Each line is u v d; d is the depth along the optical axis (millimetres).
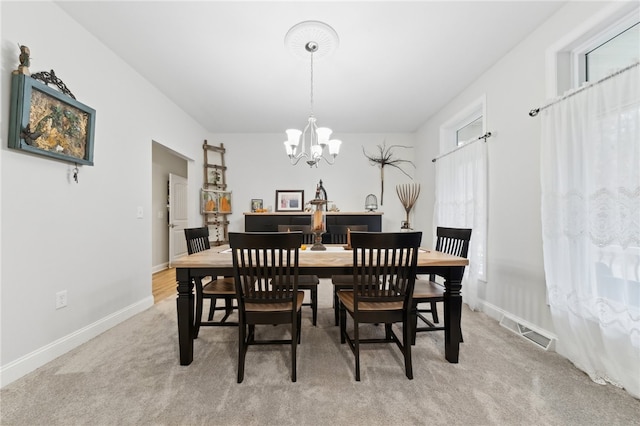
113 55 2303
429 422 1198
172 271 4426
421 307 2787
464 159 2859
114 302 2291
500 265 2377
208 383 1479
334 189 4648
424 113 3754
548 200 1778
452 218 3133
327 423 1196
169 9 1809
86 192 2016
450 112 3332
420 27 1980
